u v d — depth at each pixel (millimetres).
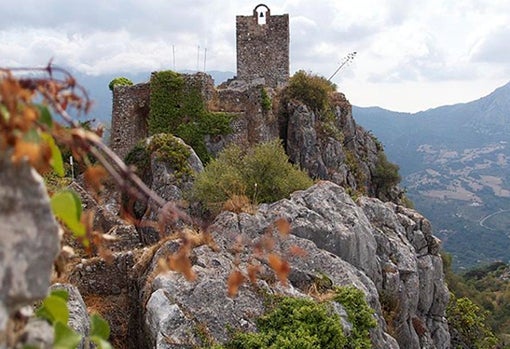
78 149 2389
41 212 2176
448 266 50438
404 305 16547
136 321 12133
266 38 38812
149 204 2840
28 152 1998
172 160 22672
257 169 19500
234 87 36375
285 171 19719
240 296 10891
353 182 35531
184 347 9852
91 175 2379
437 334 19016
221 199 18500
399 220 20391
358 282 13000
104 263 13211
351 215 16016
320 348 10102
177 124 29484
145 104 30781
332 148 34250
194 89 29500
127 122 30922
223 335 10258
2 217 2115
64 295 2760
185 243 2623
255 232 13750
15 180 2129
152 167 22906
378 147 43938
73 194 2502
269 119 31781
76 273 12945
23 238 2143
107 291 13164
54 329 2422
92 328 2750
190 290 10867
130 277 13023
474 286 86062
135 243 16141
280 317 10570
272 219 14508
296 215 15133
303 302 10898
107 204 16375
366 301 12422
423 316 19109
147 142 23906
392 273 16641
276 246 13500
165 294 10703
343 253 14930
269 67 38875
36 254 2166
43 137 2312
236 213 14531
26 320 2369
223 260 11891
